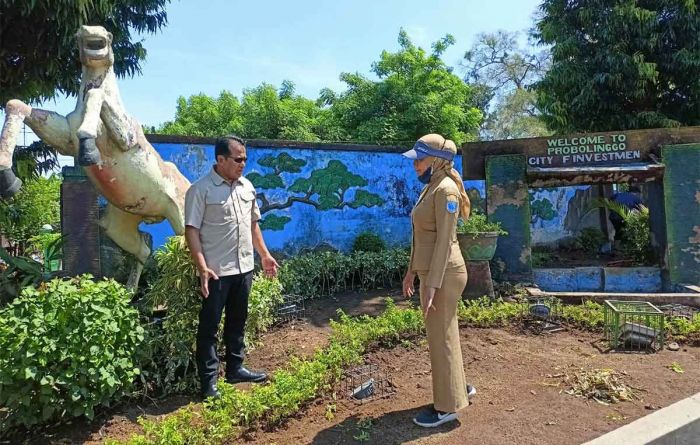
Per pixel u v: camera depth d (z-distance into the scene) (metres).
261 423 3.33
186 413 3.15
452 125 15.28
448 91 15.82
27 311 3.24
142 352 3.66
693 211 7.22
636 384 3.88
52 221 13.79
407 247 9.25
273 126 16.58
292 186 8.69
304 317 6.27
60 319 3.24
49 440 3.22
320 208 8.95
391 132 14.60
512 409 3.51
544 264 9.65
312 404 3.66
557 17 12.70
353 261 7.89
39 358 3.09
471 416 3.42
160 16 10.17
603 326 5.32
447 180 3.14
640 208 9.85
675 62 11.27
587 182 7.70
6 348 3.11
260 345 4.96
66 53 8.27
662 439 3.02
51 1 7.10
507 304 5.92
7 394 3.12
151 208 4.57
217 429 3.05
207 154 7.79
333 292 7.65
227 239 3.80
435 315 3.22
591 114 12.34
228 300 3.93
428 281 3.08
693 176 7.24
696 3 11.30
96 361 3.25
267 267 4.37
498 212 7.50
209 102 21.31
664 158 7.32
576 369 4.21
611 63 11.40
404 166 9.84
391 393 3.85
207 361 3.76
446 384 3.23
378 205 9.55
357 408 3.61
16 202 12.01
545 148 7.61
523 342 5.02
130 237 4.89
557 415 3.40
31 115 3.82
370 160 9.48
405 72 16.45
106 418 3.50
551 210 11.84
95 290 3.42
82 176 6.39
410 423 3.34
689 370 4.16
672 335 5.01
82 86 4.15
